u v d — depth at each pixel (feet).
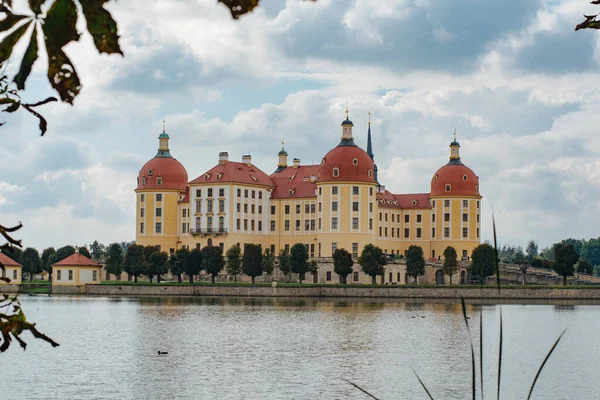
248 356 285.02
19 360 266.57
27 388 218.18
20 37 21.02
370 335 354.95
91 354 285.43
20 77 21.16
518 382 233.14
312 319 435.53
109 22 21.08
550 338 347.77
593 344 327.67
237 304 558.97
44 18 20.94
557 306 557.33
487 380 236.02
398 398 207.92
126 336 346.74
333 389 219.61
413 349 307.99
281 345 317.83
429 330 378.32
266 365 263.08
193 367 257.75
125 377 236.43
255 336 349.82
